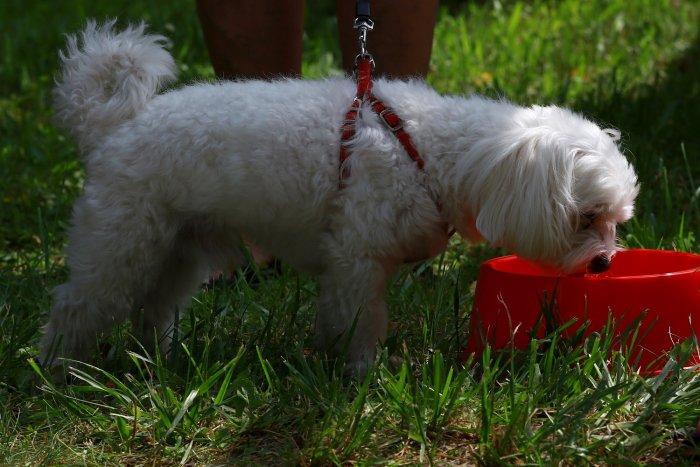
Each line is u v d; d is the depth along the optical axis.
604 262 3.34
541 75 7.54
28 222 5.46
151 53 3.58
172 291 3.95
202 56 8.30
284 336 3.81
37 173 6.07
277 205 3.46
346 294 3.44
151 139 3.46
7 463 3.00
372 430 2.99
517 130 3.27
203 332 3.89
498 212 3.29
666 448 2.90
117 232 3.48
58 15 10.11
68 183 6.00
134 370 3.69
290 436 3.05
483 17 9.14
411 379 3.20
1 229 5.31
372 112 3.41
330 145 3.39
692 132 6.07
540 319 3.38
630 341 3.38
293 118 3.41
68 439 3.15
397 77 4.38
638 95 6.75
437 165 3.36
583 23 8.69
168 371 3.42
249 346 3.69
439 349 3.63
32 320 4.03
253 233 3.63
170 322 4.00
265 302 4.26
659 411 3.06
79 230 3.55
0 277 4.57
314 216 3.46
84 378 3.40
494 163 3.24
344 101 3.48
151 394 3.20
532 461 2.81
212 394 3.36
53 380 3.56
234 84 3.61
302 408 3.18
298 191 3.43
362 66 3.60
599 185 3.26
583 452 2.81
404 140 3.36
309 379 3.28
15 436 3.17
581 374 3.19
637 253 3.88
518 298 3.47
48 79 8.06
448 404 3.07
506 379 3.30
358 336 3.48
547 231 3.26
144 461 3.03
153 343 3.97
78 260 3.54
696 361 3.36
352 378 3.38
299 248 3.61
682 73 7.38
